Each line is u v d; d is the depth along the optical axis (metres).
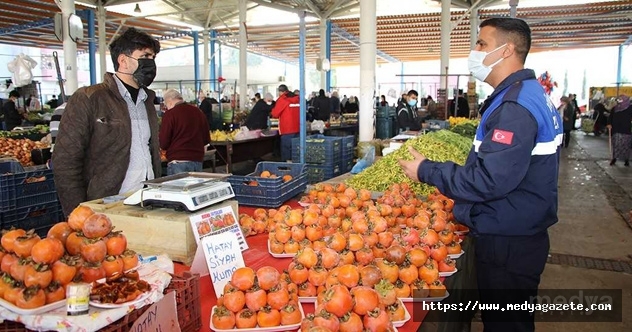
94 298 1.14
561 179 8.98
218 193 2.04
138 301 1.16
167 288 1.33
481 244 1.96
